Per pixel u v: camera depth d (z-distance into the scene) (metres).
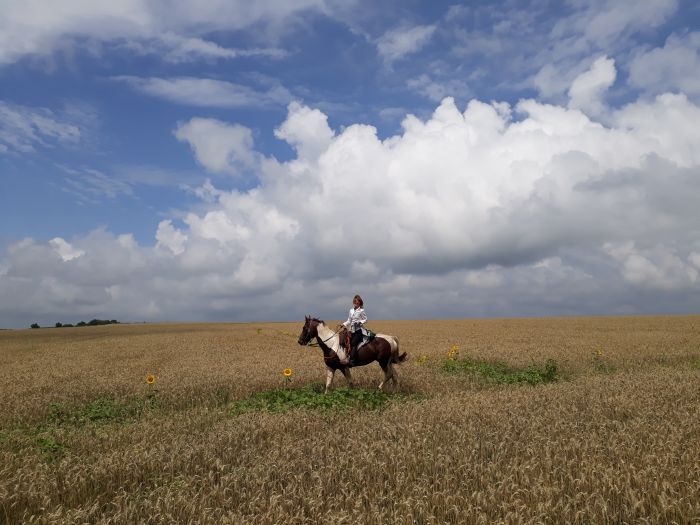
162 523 6.03
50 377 21.86
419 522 6.04
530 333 48.78
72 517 6.13
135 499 6.77
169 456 8.38
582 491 6.44
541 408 11.31
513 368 22.48
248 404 14.28
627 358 24.42
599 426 9.51
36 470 7.64
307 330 16.77
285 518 6.03
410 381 17.84
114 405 15.08
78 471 7.61
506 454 8.15
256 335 56.81
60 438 10.68
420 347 34.12
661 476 6.59
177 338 51.78
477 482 7.01
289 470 7.64
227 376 19.45
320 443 8.96
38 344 50.12
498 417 10.46
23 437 10.86
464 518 5.86
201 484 7.35
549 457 7.57
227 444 9.19
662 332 45.84
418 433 9.29
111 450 9.43
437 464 7.60
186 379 18.78
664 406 11.11
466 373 20.56
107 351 37.12
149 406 14.79
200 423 11.80
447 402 12.57
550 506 5.97
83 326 101.06
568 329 55.62
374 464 7.66
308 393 15.05
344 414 11.93
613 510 5.98
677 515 5.78
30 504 6.70
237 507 6.50
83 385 18.48
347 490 6.95
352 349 16.56
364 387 17.55
